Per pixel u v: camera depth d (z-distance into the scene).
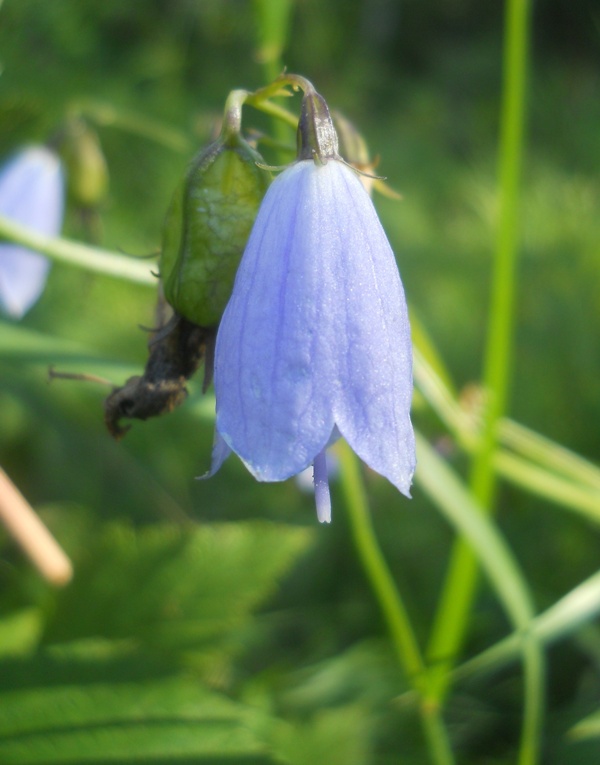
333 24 0.49
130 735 0.12
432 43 0.62
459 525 0.13
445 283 0.30
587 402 0.24
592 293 0.27
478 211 0.32
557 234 0.30
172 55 0.35
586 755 0.14
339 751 0.14
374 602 0.20
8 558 0.17
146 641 0.12
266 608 0.20
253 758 0.11
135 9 0.36
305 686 0.17
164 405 0.10
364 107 0.47
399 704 0.16
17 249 0.15
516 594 0.12
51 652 0.12
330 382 0.08
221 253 0.09
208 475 0.09
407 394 0.09
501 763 0.17
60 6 0.30
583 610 0.12
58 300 0.25
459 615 0.14
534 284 0.28
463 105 0.52
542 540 0.22
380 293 0.09
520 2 0.13
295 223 0.09
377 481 0.19
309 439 0.08
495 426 0.14
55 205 0.15
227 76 0.41
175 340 0.09
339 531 0.21
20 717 0.12
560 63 0.55
